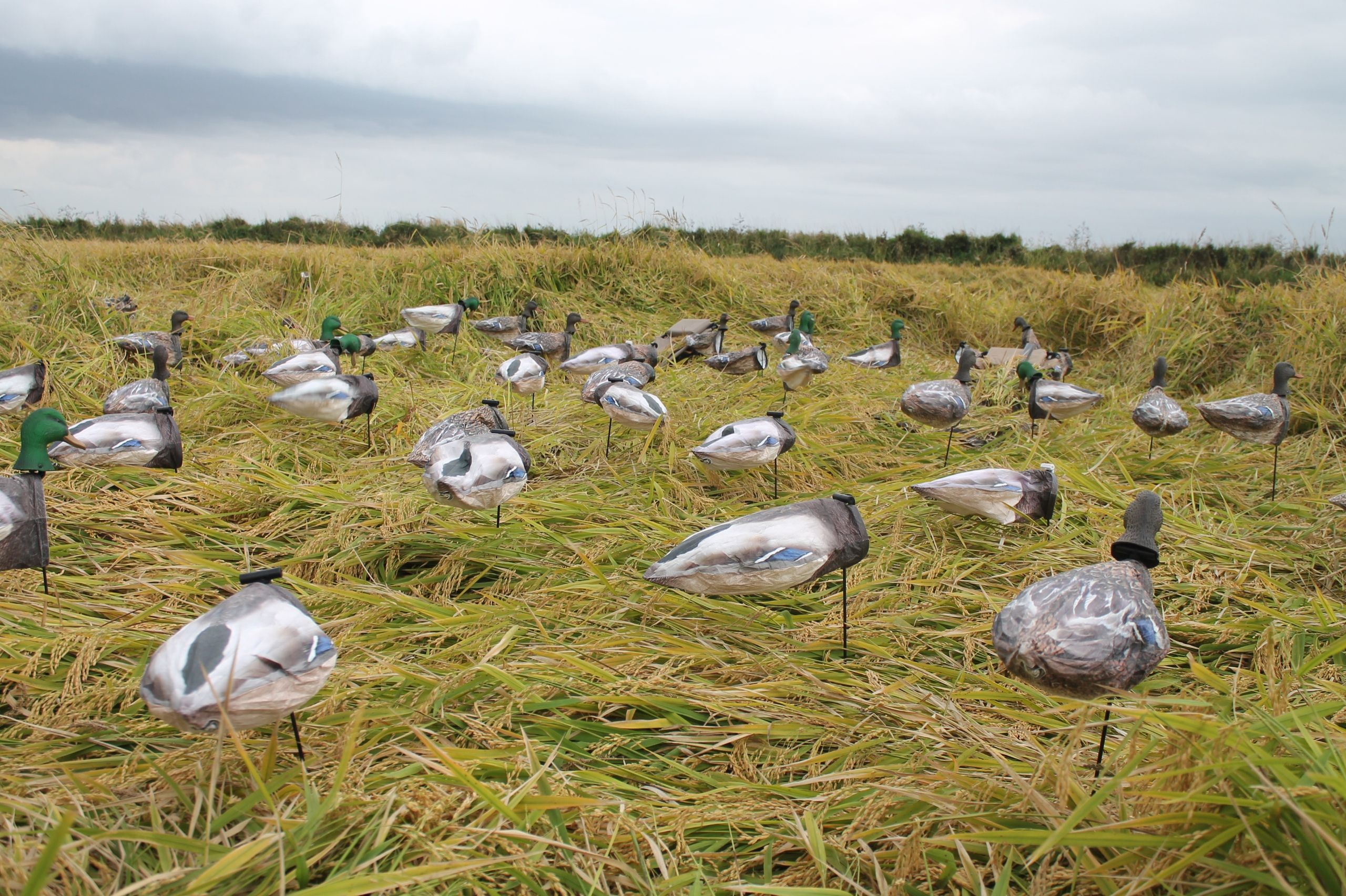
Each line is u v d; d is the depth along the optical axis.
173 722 2.70
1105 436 8.45
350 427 7.93
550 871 2.79
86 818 2.87
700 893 2.72
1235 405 6.86
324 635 3.04
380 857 2.72
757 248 23.67
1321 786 2.52
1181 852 2.56
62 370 8.46
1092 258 23.22
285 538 5.64
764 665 4.26
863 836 3.00
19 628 4.11
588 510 5.95
